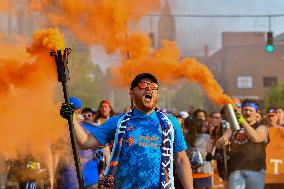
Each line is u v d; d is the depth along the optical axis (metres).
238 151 11.54
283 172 15.01
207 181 13.67
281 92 100.19
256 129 11.49
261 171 11.55
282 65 142.75
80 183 6.71
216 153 11.80
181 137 6.88
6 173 11.46
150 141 6.65
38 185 11.16
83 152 11.12
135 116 6.73
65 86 6.79
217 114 19.39
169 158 6.66
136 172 6.61
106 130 6.84
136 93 6.69
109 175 6.68
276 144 14.98
